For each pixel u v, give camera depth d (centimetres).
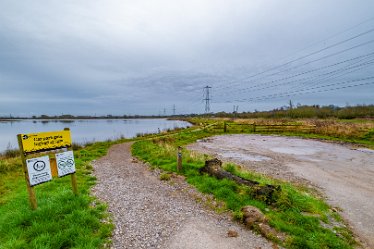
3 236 463
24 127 9206
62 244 433
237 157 1504
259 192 673
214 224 555
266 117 6638
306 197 745
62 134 650
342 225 593
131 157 1510
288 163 1337
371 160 1405
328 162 1359
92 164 1262
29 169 559
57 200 620
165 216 595
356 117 4672
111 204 663
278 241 476
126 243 467
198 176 898
